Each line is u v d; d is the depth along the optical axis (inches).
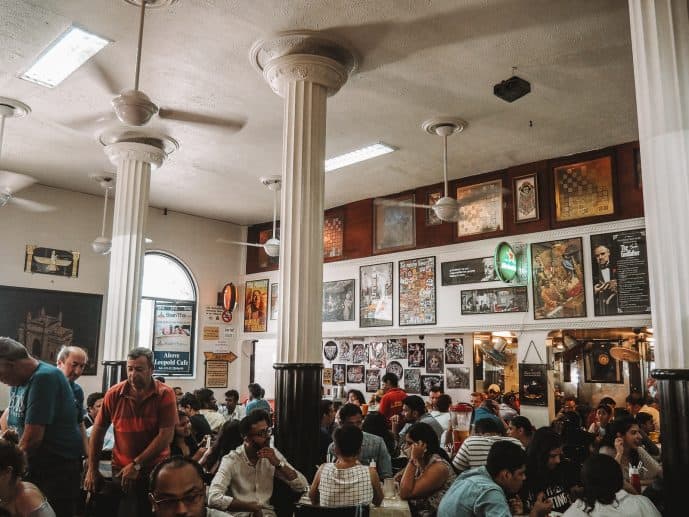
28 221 407.5
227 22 213.5
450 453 247.9
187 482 78.3
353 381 425.1
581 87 257.8
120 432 158.9
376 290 412.5
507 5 201.6
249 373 507.8
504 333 363.3
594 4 200.5
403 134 309.9
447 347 379.2
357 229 433.4
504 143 320.8
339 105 276.8
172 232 478.0
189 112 290.7
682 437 122.7
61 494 145.9
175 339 474.0
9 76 256.4
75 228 427.5
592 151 327.6
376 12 206.5
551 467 154.9
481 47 227.6
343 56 230.5
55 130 315.0
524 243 345.1
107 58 239.8
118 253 313.0
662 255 131.1
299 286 212.8
